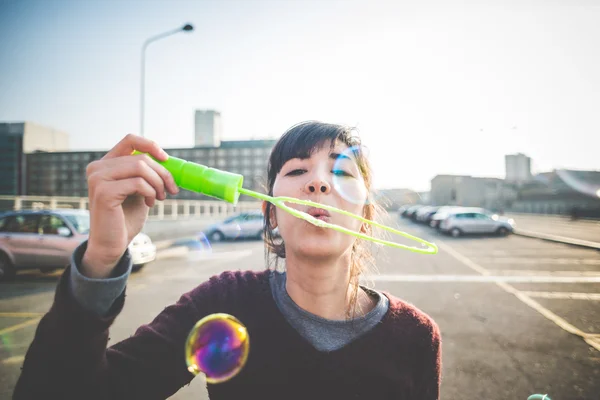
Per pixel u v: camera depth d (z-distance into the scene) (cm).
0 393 293
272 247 129
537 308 527
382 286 665
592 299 577
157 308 525
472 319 476
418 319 111
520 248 1277
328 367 94
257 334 99
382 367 97
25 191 7912
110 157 77
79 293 71
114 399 80
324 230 92
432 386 106
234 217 1545
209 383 100
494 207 6112
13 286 689
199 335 95
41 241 730
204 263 935
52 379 71
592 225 2619
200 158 8169
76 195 7825
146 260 818
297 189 96
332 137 104
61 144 9081
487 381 312
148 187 71
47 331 72
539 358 357
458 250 1220
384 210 147
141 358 90
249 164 7944
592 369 334
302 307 104
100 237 70
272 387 93
